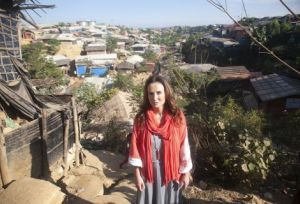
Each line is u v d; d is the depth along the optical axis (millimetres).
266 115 20812
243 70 33125
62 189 4609
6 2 5875
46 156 5008
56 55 68438
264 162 5133
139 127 2551
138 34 159375
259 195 5113
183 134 2584
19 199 3387
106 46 83875
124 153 7223
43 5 5941
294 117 15211
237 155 5215
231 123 6203
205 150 5609
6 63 6176
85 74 59281
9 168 4203
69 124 5922
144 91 2541
